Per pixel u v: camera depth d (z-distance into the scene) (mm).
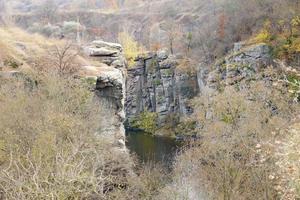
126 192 23094
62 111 22000
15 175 11805
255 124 28828
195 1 96375
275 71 37781
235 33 59156
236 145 29234
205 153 30484
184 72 68125
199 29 71062
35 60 30500
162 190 26328
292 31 46875
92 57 36094
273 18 51531
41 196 9141
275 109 32750
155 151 54031
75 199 9781
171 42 77188
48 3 109750
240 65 48312
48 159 14508
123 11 112438
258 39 49438
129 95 74688
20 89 22891
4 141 17203
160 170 33906
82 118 24250
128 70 74750
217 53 60562
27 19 95562
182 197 26391
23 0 131000
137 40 93875
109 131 28391
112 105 30875
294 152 12695
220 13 66938
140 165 39219
